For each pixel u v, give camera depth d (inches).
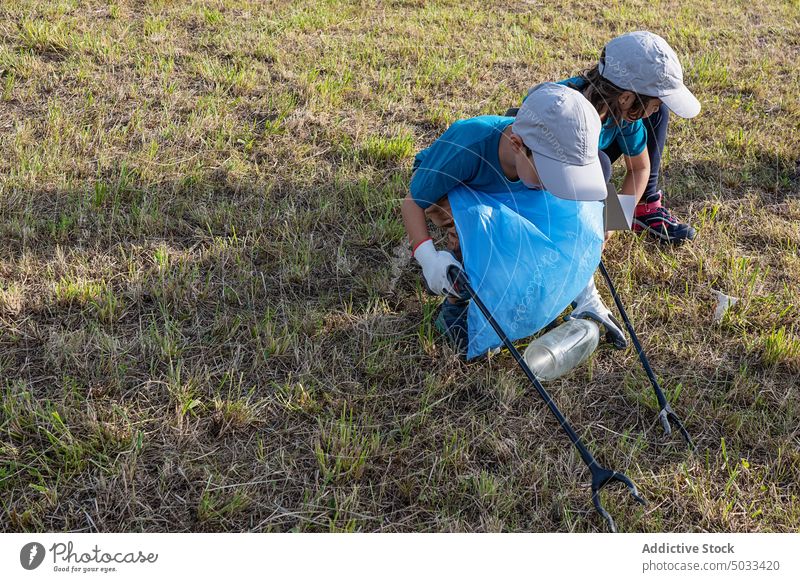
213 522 105.0
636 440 118.6
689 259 160.7
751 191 187.0
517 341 135.0
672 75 126.1
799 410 125.7
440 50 252.5
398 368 129.9
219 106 201.3
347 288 146.7
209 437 115.8
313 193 173.0
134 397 120.2
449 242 138.9
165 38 239.1
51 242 151.0
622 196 137.4
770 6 325.7
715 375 132.9
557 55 258.4
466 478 111.7
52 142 178.9
